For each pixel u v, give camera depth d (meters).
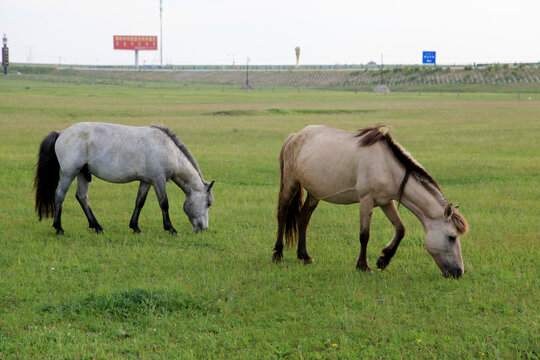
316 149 7.42
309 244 8.80
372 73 148.38
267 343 4.96
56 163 8.91
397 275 7.00
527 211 10.74
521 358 4.70
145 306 5.73
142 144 8.95
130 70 182.88
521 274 6.84
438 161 17.17
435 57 141.50
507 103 53.59
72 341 5.01
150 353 4.80
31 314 5.56
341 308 5.86
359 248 8.46
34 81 101.38
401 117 36.28
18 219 9.90
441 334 5.18
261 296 6.18
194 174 9.41
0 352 4.75
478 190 12.95
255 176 15.11
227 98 62.06
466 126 29.66
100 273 7.01
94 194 12.40
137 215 9.34
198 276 6.96
